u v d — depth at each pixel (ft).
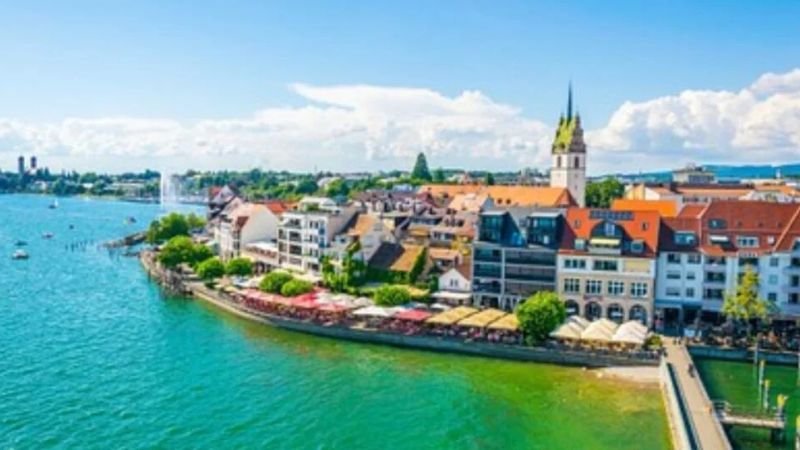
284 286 394.11
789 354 296.92
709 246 353.92
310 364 298.56
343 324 350.64
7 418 227.40
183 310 406.21
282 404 247.91
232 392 259.19
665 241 361.10
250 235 572.92
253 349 320.91
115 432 218.38
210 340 335.26
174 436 216.74
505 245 379.55
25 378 269.44
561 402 254.27
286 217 506.89
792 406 250.37
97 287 487.20
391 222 523.70
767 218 359.87
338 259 447.42
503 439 220.64
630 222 368.07
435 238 501.97
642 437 222.48
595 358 297.12
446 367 296.71
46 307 408.46
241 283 448.24
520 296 377.30
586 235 369.30
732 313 327.88
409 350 323.37
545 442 218.38
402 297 362.53
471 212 540.52
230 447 209.67
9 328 351.46
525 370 293.23
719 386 271.90
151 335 343.26
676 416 221.25
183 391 258.78
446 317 330.13
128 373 279.28
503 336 320.91
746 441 223.30
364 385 271.28
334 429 226.38
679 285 356.18
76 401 244.83
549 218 374.02
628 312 357.82
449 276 401.49
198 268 469.98
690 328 343.67
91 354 305.94
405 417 238.27
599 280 362.12
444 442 217.77
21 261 620.90
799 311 340.59
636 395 261.44
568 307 368.27
